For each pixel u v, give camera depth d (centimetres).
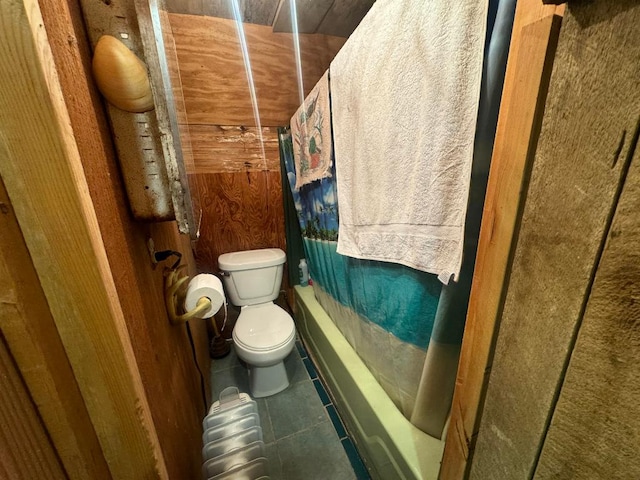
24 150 27
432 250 65
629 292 27
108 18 37
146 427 41
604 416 31
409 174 70
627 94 26
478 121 54
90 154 35
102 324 34
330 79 103
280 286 195
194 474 76
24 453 30
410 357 87
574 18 30
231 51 159
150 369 49
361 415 109
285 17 149
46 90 27
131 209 47
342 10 144
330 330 149
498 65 49
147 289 54
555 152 33
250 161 180
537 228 37
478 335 49
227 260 173
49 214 29
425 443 84
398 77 68
